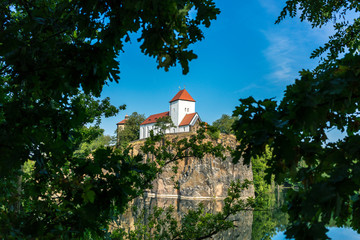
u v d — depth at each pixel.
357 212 1.53
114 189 1.90
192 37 2.02
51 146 1.84
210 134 8.66
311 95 1.44
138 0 1.63
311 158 1.69
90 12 2.01
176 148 8.84
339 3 4.12
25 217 1.89
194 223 8.28
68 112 2.21
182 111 89.62
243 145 1.76
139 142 76.62
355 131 2.04
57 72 1.83
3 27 2.56
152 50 1.86
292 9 4.25
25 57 1.80
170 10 1.69
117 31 1.91
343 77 1.53
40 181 2.07
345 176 1.38
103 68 1.98
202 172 65.81
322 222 1.28
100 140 68.50
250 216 37.00
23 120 1.90
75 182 1.84
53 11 2.05
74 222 1.92
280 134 1.58
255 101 1.75
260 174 64.75
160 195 67.38
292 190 1.50
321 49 3.89
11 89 2.09
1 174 1.63
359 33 3.77
